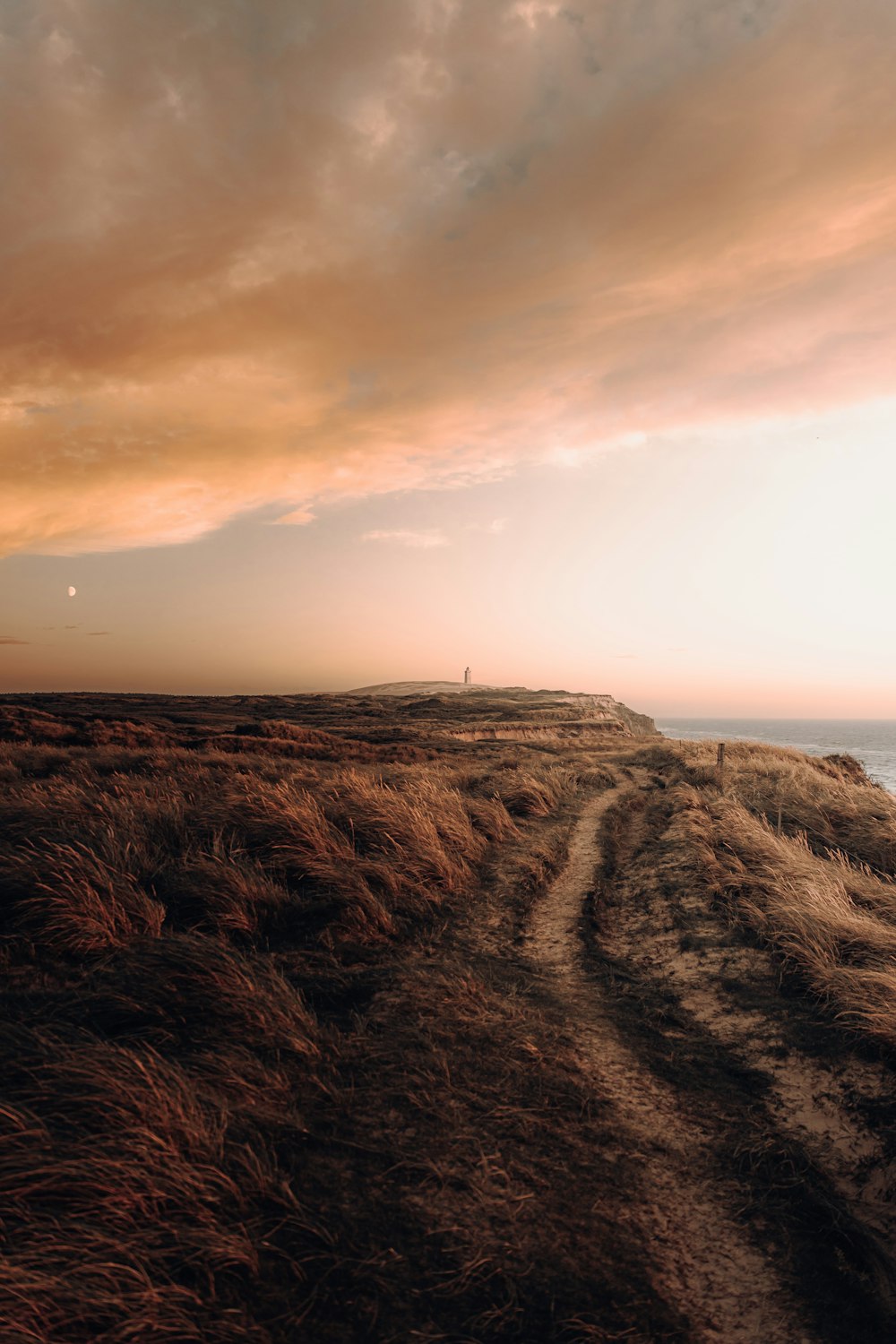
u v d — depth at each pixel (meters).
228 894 6.41
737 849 10.13
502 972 6.00
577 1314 2.72
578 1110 4.07
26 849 6.80
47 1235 2.63
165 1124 3.27
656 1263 3.04
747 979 6.07
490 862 9.37
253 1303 2.56
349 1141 3.57
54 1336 2.29
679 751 28.59
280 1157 3.36
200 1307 2.49
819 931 6.52
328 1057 4.31
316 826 8.40
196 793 10.35
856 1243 3.27
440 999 5.20
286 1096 3.85
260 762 16.73
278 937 6.13
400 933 6.55
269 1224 2.94
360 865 7.75
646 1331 2.68
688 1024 5.39
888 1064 4.59
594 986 5.95
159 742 25.31
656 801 16.12
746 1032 5.23
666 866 9.51
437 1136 3.68
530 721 66.25
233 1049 4.15
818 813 14.20
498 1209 3.22
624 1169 3.62
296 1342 2.44
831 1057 4.75
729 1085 4.54
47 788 9.97
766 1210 3.43
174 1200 2.90
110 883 6.02
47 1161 2.93
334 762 24.78
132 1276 2.53
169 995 4.61
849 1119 4.18
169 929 5.87
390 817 9.25
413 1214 3.13
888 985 5.27
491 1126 3.82
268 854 7.75
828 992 5.52
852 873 9.34
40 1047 3.83
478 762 28.62
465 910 7.52
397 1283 2.75
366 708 82.81
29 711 27.53
